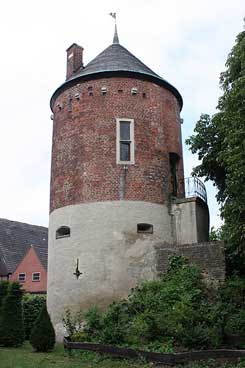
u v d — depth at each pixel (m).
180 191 22.75
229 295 16.61
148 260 19.86
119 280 19.28
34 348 17.09
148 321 14.64
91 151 21.05
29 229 47.12
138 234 20.06
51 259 21.08
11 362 13.76
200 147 21.25
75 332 17.52
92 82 21.97
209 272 17.75
